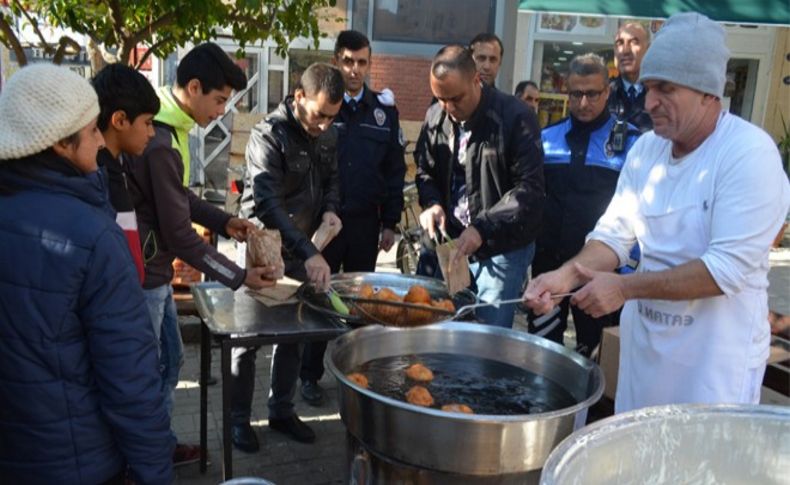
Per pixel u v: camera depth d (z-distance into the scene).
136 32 3.69
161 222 2.37
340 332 2.31
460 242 2.74
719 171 1.68
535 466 1.61
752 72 8.78
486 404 1.90
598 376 1.82
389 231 3.87
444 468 1.59
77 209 1.46
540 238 3.48
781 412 1.14
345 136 3.56
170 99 2.45
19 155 1.42
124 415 1.50
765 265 1.74
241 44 3.78
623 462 1.07
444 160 3.23
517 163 2.92
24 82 1.42
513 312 3.11
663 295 1.67
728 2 3.62
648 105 1.74
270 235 2.52
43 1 3.71
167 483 1.59
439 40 8.66
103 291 1.45
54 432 1.48
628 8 3.65
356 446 1.81
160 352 2.71
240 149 7.44
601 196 3.31
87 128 1.50
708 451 1.13
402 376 2.05
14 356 1.45
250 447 3.13
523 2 3.70
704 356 1.75
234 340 2.23
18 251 1.42
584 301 1.69
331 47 8.73
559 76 8.47
